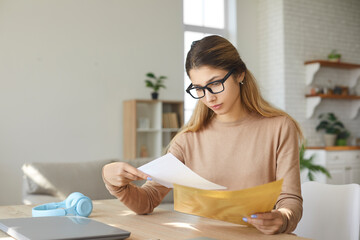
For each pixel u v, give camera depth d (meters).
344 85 6.75
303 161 5.12
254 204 1.00
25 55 4.73
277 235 1.03
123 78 5.39
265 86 6.40
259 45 6.50
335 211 1.52
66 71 4.99
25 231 0.97
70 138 4.99
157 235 1.04
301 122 6.25
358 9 6.83
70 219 1.14
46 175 3.19
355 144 6.80
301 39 6.30
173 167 1.08
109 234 0.95
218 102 1.30
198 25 6.20
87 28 5.14
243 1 6.44
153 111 5.51
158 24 5.68
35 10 4.80
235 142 1.44
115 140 5.31
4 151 4.58
